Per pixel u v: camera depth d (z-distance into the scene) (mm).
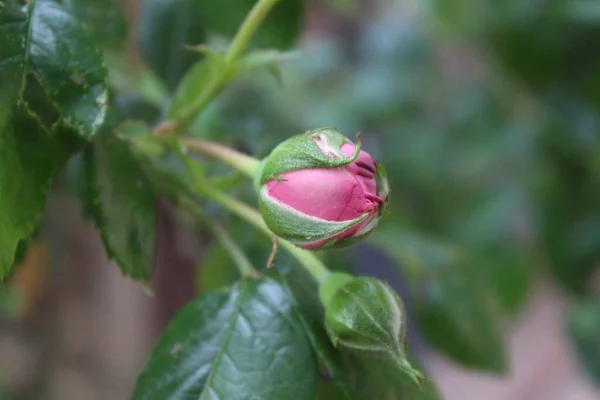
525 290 514
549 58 458
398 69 575
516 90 513
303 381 264
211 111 354
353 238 247
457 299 352
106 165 277
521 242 511
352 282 260
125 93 328
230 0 322
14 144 253
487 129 530
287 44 332
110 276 488
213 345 268
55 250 437
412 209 551
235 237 313
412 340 691
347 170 245
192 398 262
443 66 601
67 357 494
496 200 514
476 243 513
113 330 501
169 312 568
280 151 250
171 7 324
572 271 490
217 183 290
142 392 266
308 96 601
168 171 295
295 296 276
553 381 798
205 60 290
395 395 271
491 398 775
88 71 258
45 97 257
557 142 485
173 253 542
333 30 683
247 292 274
